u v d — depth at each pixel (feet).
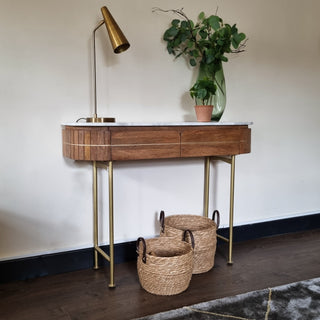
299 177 9.82
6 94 6.43
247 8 8.48
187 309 5.69
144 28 7.46
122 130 6.13
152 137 6.36
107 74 7.22
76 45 6.89
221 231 8.86
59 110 6.87
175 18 7.73
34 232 6.91
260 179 9.27
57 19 6.68
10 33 6.33
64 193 7.11
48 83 6.73
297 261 7.75
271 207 9.52
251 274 7.07
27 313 5.68
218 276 6.98
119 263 7.67
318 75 9.70
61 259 7.13
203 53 7.55
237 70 8.55
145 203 7.93
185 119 8.13
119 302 5.99
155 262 6.11
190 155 6.75
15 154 6.61
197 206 8.55
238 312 5.59
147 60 7.57
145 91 7.63
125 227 7.77
